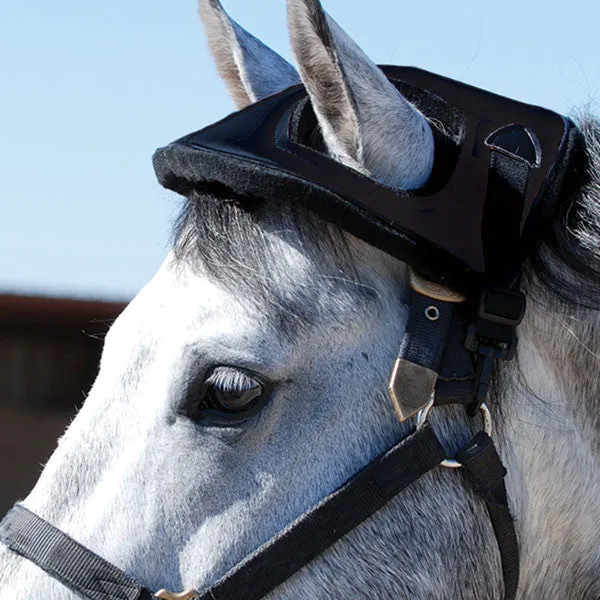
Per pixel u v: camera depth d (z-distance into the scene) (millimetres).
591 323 1874
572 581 1909
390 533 1764
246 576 1713
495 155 1838
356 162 1738
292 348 1727
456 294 1764
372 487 1737
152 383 1762
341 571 1751
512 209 1799
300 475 1737
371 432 1759
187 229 1827
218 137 1831
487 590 1819
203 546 1724
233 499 1727
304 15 1656
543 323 1854
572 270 1839
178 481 1729
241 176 1736
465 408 1797
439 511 1780
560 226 1849
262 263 1745
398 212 1726
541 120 1922
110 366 1821
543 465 1853
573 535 1893
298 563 1726
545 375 1858
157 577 1724
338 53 1657
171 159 1829
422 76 1993
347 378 1752
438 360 1745
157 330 1782
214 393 1727
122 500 1741
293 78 2182
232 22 2170
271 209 1773
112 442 1771
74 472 1784
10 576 1781
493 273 1765
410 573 1763
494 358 1762
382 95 1714
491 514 1794
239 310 1722
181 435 1735
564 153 1855
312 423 1743
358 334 1756
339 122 1734
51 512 1780
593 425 1896
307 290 1743
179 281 1797
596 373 1888
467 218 1762
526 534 1863
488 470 1772
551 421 1855
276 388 1730
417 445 1747
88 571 1729
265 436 1734
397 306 1780
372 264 1780
